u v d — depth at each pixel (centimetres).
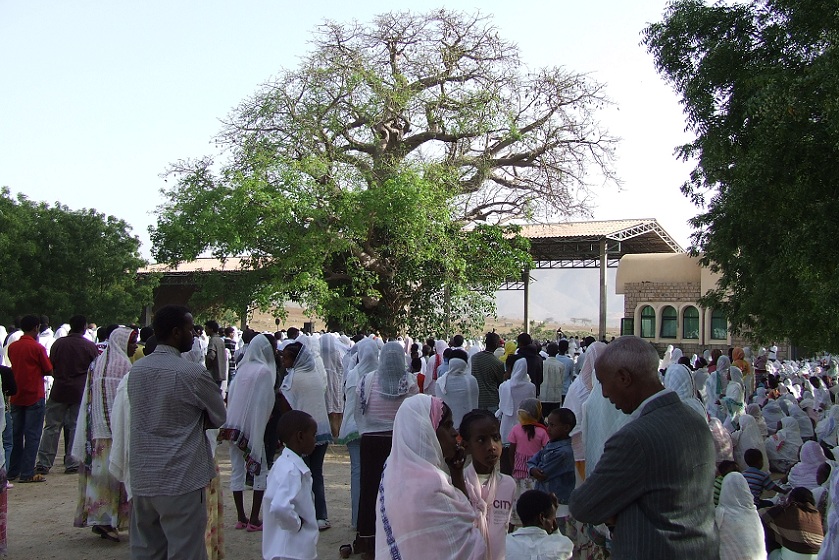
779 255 1049
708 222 1291
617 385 353
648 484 318
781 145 902
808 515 631
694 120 1059
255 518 799
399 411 435
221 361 1331
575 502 334
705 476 327
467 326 2853
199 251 2488
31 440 1037
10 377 852
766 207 962
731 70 1017
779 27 997
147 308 3978
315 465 815
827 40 920
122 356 766
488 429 467
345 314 2598
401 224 2495
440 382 921
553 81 3139
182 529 497
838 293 892
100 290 3547
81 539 762
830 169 892
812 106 870
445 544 406
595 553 574
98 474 746
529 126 3150
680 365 613
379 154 2886
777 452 1234
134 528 514
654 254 3444
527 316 3588
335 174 2541
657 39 1088
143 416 503
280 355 1135
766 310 1168
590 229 3422
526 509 487
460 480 446
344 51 2872
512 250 2795
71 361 1072
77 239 3519
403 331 2856
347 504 943
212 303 2755
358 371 816
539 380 1142
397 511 413
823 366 2361
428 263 2759
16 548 729
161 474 495
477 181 3042
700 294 3281
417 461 420
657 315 3362
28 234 3438
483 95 2973
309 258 2398
